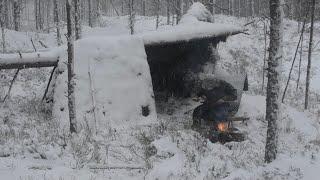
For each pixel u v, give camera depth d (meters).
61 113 11.48
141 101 11.87
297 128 12.85
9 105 12.93
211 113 10.73
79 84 11.66
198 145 9.77
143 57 12.32
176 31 12.80
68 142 9.64
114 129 10.88
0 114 11.89
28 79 17.34
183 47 14.19
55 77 13.02
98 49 12.19
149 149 9.34
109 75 11.91
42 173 7.93
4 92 14.59
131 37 12.54
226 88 10.86
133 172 8.38
